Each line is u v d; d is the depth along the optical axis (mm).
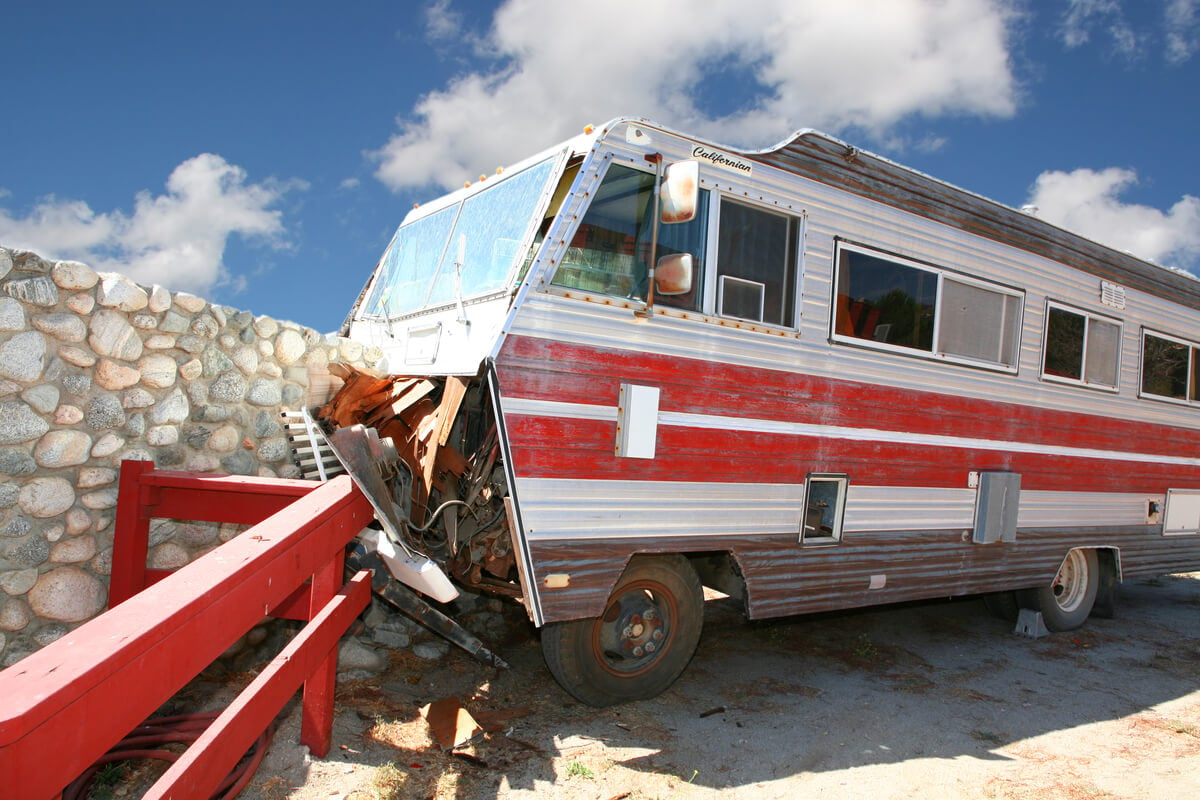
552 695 4871
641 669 4742
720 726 4609
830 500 5391
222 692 4359
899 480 5711
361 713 4297
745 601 5008
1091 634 7336
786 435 5066
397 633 5367
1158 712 5293
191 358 4574
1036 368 6676
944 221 6008
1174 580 10695
